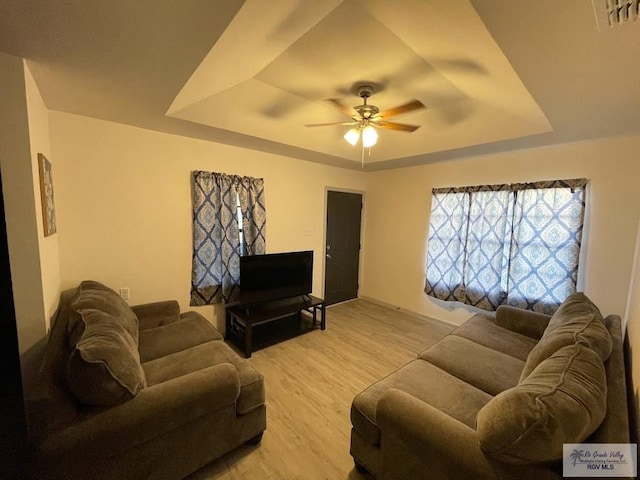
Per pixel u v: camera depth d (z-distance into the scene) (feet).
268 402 7.29
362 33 5.32
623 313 8.59
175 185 9.52
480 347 7.26
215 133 9.18
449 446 3.61
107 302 6.25
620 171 8.51
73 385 3.85
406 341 11.08
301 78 7.12
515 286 10.38
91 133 7.91
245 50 5.11
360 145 11.85
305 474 5.28
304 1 3.99
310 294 13.33
